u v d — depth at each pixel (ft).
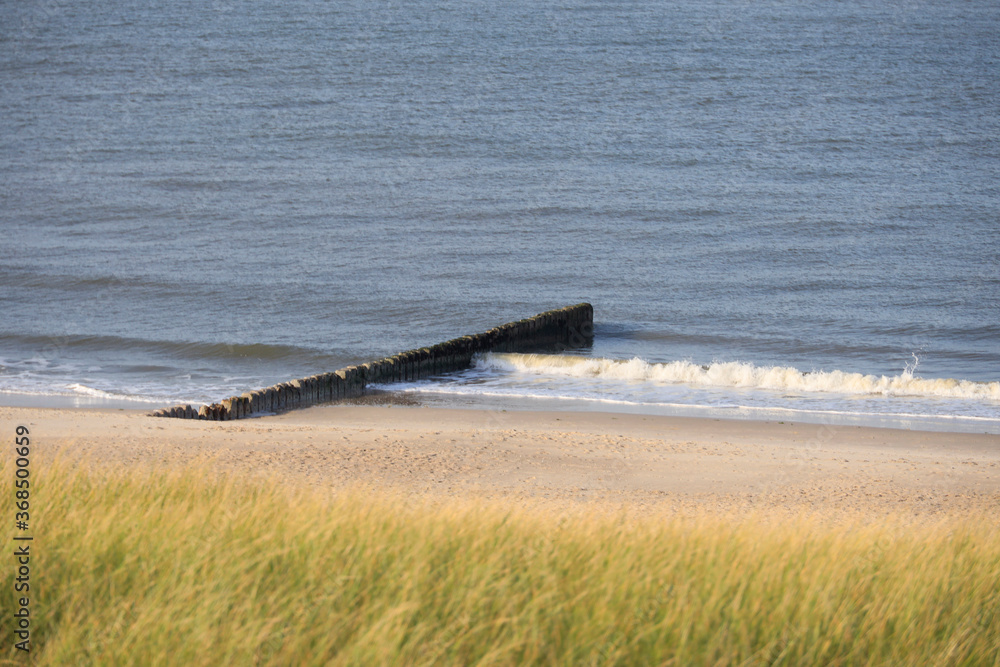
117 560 76.59
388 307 441.27
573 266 513.04
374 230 584.40
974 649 73.05
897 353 373.81
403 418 257.75
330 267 508.12
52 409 243.19
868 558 89.71
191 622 63.57
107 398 283.79
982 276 483.10
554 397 291.99
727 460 200.23
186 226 598.34
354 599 69.46
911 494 171.73
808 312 431.84
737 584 76.59
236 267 508.12
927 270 495.00
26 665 62.64
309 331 398.21
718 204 622.13
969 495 171.53
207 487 112.37
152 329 393.09
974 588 86.48
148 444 185.57
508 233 576.20
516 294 467.11
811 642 69.15
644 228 580.71
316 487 138.72
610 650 63.82
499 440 211.00
